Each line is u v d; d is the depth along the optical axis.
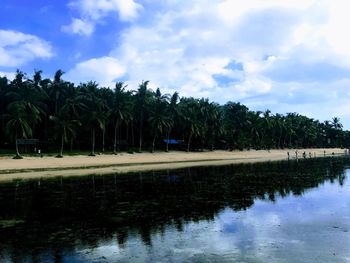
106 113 93.50
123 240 17.73
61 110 85.38
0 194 33.78
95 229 20.14
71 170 60.81
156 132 102.62
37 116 82.25
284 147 175.88
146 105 104.69
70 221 22.31
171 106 106.81
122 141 109.44
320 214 23.38
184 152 111.38
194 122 110.38
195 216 23.20
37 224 21.64
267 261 14.45
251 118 148.12
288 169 61.66
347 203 27.27
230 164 77.44
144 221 21.94
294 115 194.00
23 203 28.92
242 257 14.97
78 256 15.38
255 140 147.75
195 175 51.31
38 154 83.38
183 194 32.94
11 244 17.34
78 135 99.56
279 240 17.44
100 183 42.00
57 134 82.25
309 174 51.78
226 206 26.69
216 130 121.81
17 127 74.06
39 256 15.45
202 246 16.58
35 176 50.59
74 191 35.47
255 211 24.64
